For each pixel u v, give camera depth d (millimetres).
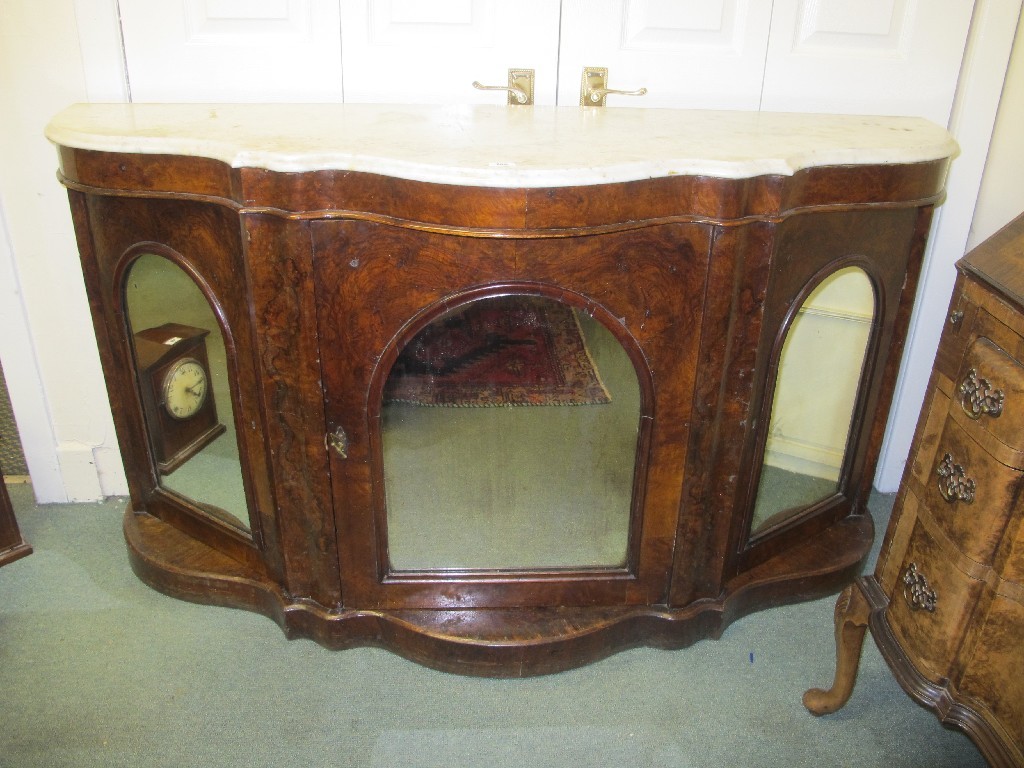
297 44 1490
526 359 1211
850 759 1230
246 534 1440
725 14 1502
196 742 1225
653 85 1546
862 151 1183
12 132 1468
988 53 1511
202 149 1119
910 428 1825
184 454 1478
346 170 1068
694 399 1219
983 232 1676
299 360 1184
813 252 1238
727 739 1259
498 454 1297
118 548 1657
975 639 958
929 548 1027
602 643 1361
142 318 1381
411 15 1482
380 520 1303
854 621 1177
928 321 1721
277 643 1422
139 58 1479
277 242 1110
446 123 1302
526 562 1370
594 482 1322
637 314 1157
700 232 1118
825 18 1512
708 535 1346
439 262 1106
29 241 1550
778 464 1519
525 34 1496
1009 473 874
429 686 1343
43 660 1370
